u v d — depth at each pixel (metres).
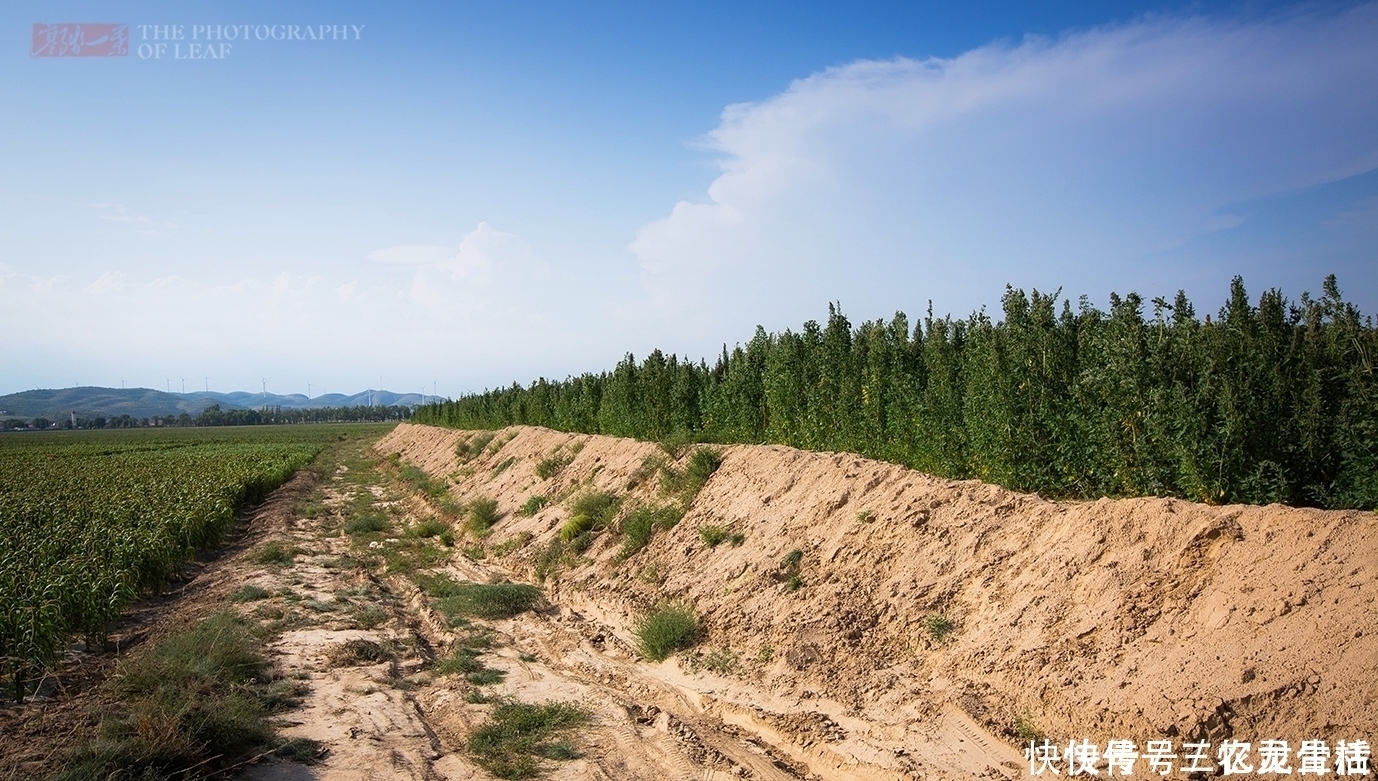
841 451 15.26
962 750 7.15
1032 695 7.35
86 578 12.63
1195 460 8.59
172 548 17.84
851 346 17.09
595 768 7.73
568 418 32.19
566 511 19.08
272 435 112.50
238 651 10.34
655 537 15.08
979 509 10.12
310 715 9.10
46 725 8.34
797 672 9.30
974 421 11.58
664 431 23.03
